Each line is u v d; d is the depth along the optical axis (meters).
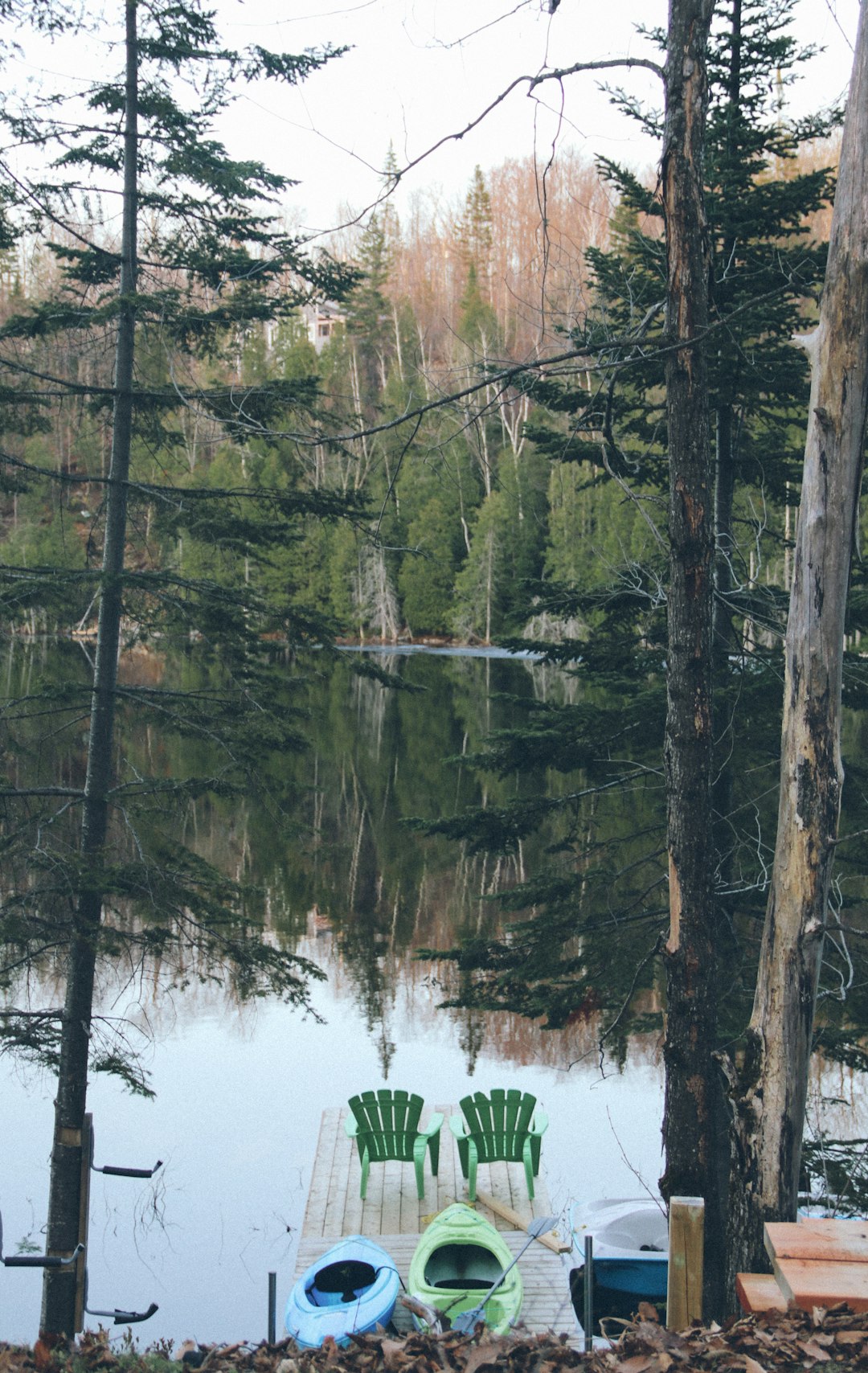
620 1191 11.30
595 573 41.31
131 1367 4.79
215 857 24.75
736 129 9.65
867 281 5.93
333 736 40.09
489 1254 9.25
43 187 9.86
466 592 55.16
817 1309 4.24
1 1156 12.66
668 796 7.14
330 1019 16.48
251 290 10.43
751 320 9.26
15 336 9.95
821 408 6.03
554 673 49.59
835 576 6.03
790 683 6.14
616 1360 4.37
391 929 20.27
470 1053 15.31
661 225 11.64
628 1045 15.66
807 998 6.03
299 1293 8.46
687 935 7.01
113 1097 14.05
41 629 10.56
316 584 58.25
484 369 6.96
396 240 70.25
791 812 6.07
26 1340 9.16
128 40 9.84
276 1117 13.40
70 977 10.05
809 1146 9.13
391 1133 11.27
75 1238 9.39
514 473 53.50
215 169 9.79
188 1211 11.14
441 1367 4.50
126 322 10.23
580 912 10.62
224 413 10.37
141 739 30.55
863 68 5.91
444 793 30.55
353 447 44.09
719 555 10.09
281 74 9.95
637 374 10.16
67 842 10.04
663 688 10.09
